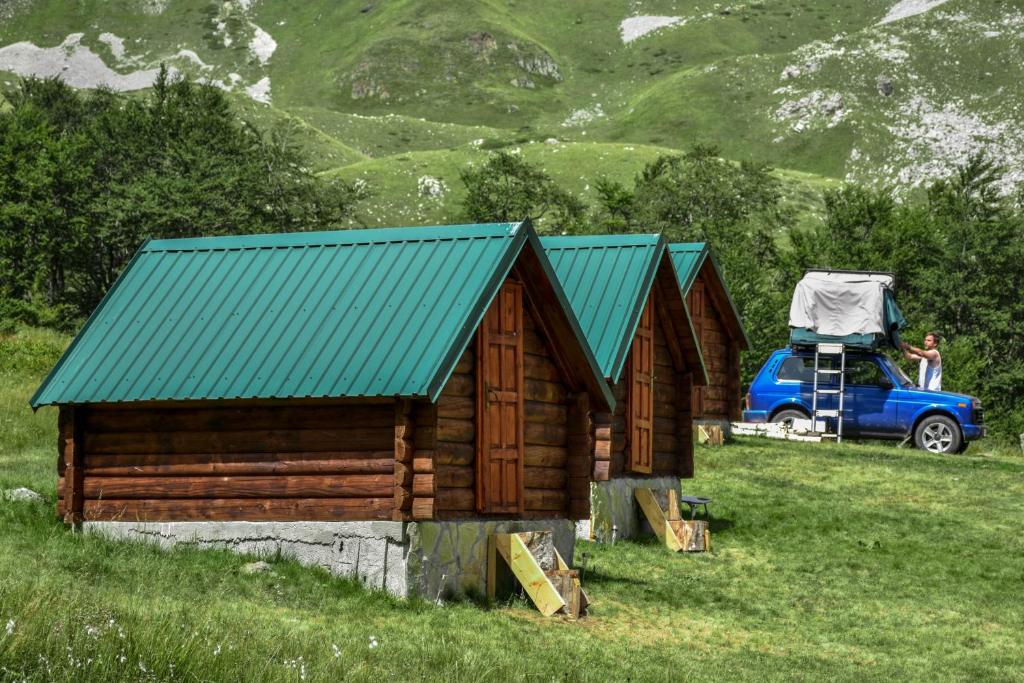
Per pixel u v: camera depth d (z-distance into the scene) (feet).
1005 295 249.34
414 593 44.80
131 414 49.88
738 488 83.97
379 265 49.83
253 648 31.55
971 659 49.14
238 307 50.29
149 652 28.04
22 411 87.40
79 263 218.18
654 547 66.59
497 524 49.80
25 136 221.87
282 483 47.06
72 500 49.96
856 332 109.19
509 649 40.11
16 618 28.09
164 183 221.46
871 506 81.10
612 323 64.75
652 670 41.22
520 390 50.96
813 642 50.39
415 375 43.73
